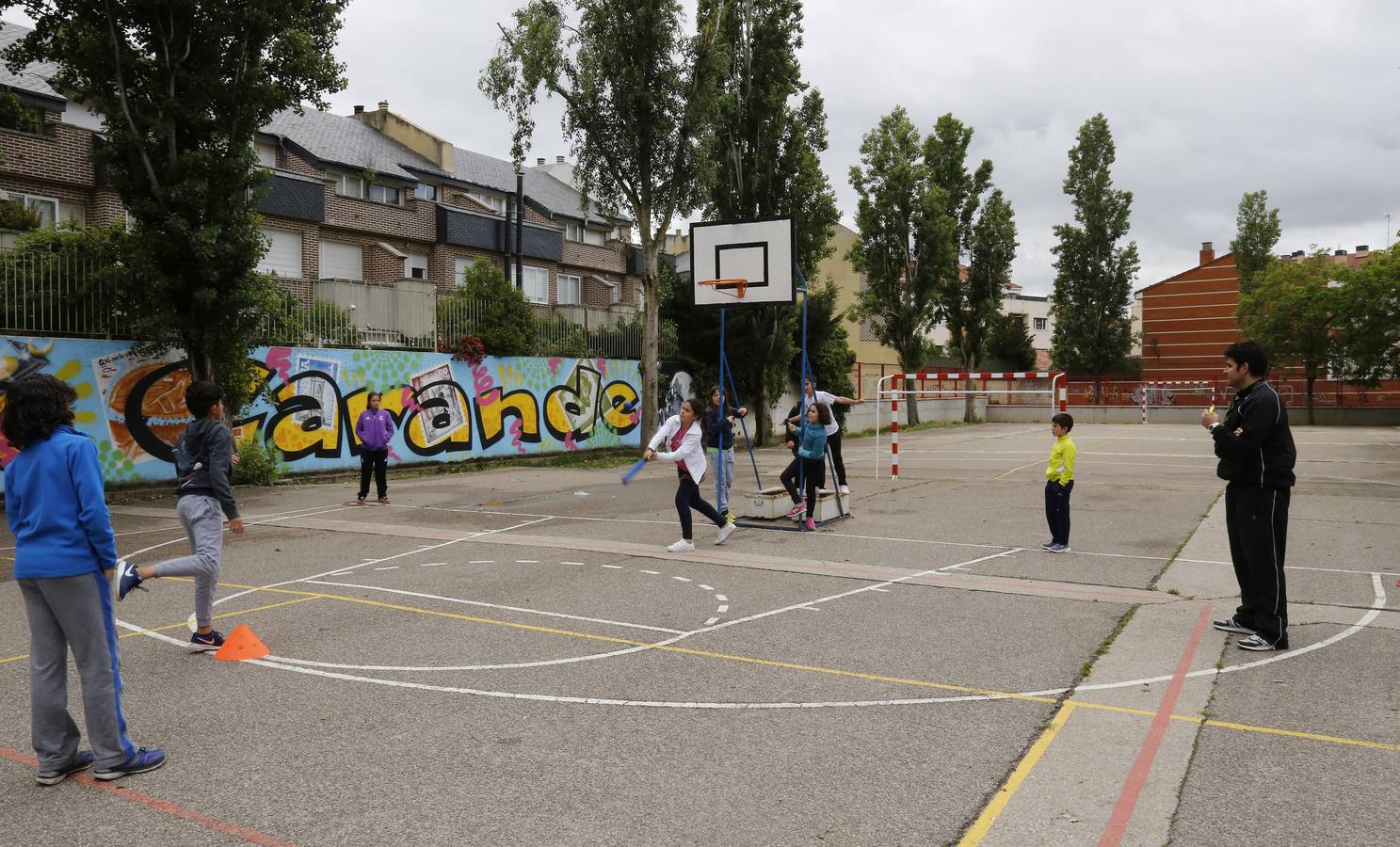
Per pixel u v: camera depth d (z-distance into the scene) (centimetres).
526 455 2273
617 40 2172
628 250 4331
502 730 475
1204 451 2470
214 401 627
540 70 2034
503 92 2062
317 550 1040
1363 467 1939
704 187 2269
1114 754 440
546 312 2420
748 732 471
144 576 579
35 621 409
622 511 1359
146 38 1460
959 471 1978
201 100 1460
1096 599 771
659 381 2617
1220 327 5047
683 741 460
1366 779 408
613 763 432
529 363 2277
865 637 654
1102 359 4769
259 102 1505
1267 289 4044
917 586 825
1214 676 559
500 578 873
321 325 1848
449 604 763
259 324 1622
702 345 2686
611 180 2278
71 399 421
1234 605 745
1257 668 573
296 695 534
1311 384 4022
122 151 1451
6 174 2170
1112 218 4741
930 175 4162
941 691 535
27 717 502
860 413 3603
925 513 1311
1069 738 461
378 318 2045
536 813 380
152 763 427
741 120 2584
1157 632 661
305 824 372
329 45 1617
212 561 614
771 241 1250
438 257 3362
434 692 538
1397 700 512
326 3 1602
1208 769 421
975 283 4506
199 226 1473
